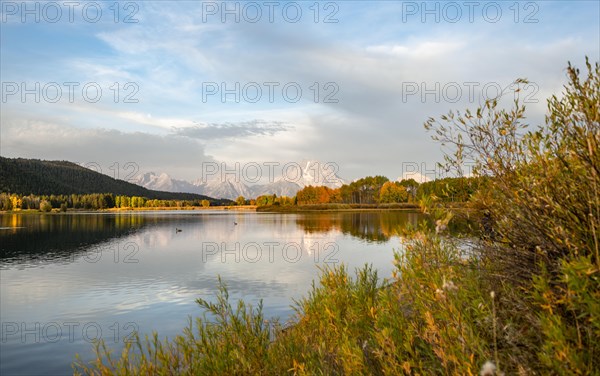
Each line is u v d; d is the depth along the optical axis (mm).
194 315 14352
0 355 11195
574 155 2449
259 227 64250
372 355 3348
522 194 2848
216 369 3807
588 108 2443
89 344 11867
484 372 1924
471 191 3301
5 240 49500
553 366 1925
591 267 1873
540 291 2354
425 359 2957
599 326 1815
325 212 120500
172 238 50094
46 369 10180
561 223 2533
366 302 4168
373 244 34500
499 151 3172
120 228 70812
